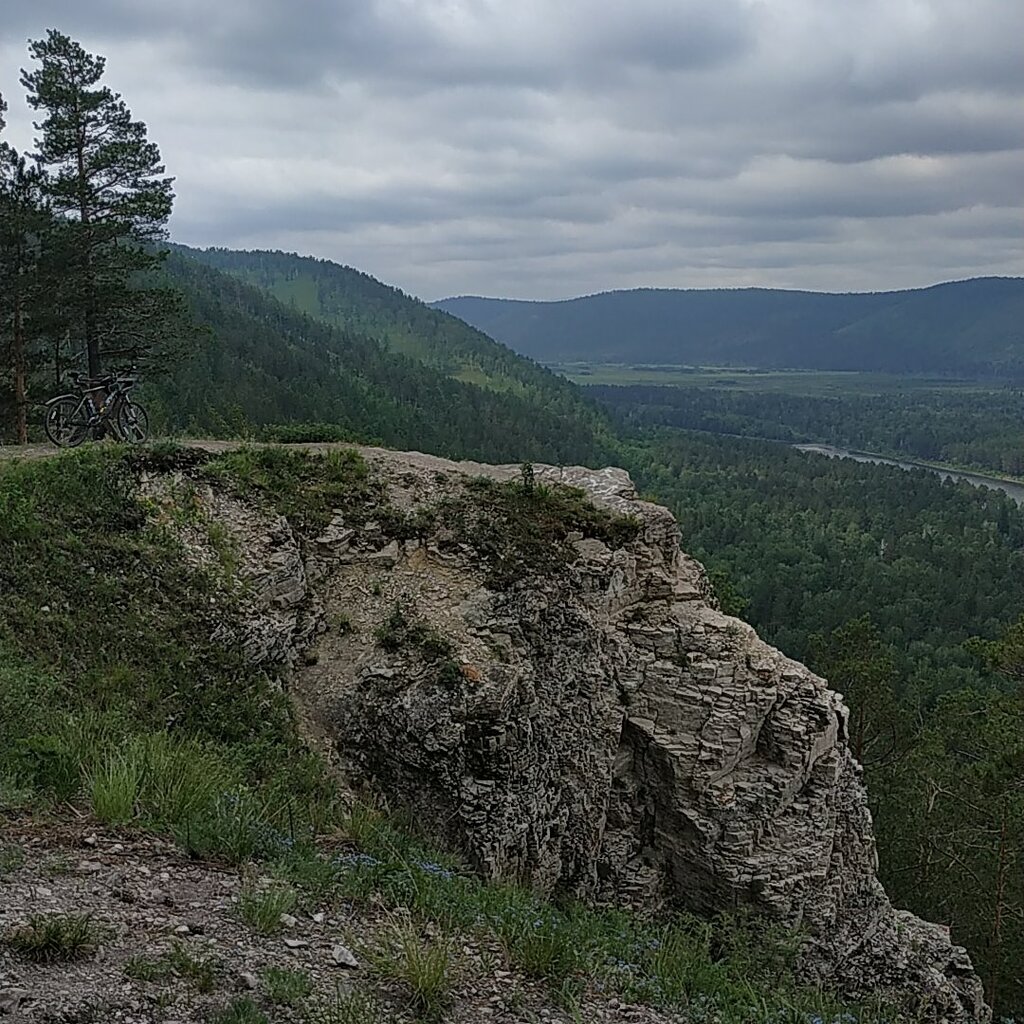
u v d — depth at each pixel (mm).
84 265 27875
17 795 8938
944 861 30047
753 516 113250
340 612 16109
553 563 17172
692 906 18078
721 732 17609
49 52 27547
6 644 12062
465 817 14047
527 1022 7785
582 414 169750
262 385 83688
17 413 28016
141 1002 6469
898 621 79125
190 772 10273
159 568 14578
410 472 18625
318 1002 7023
